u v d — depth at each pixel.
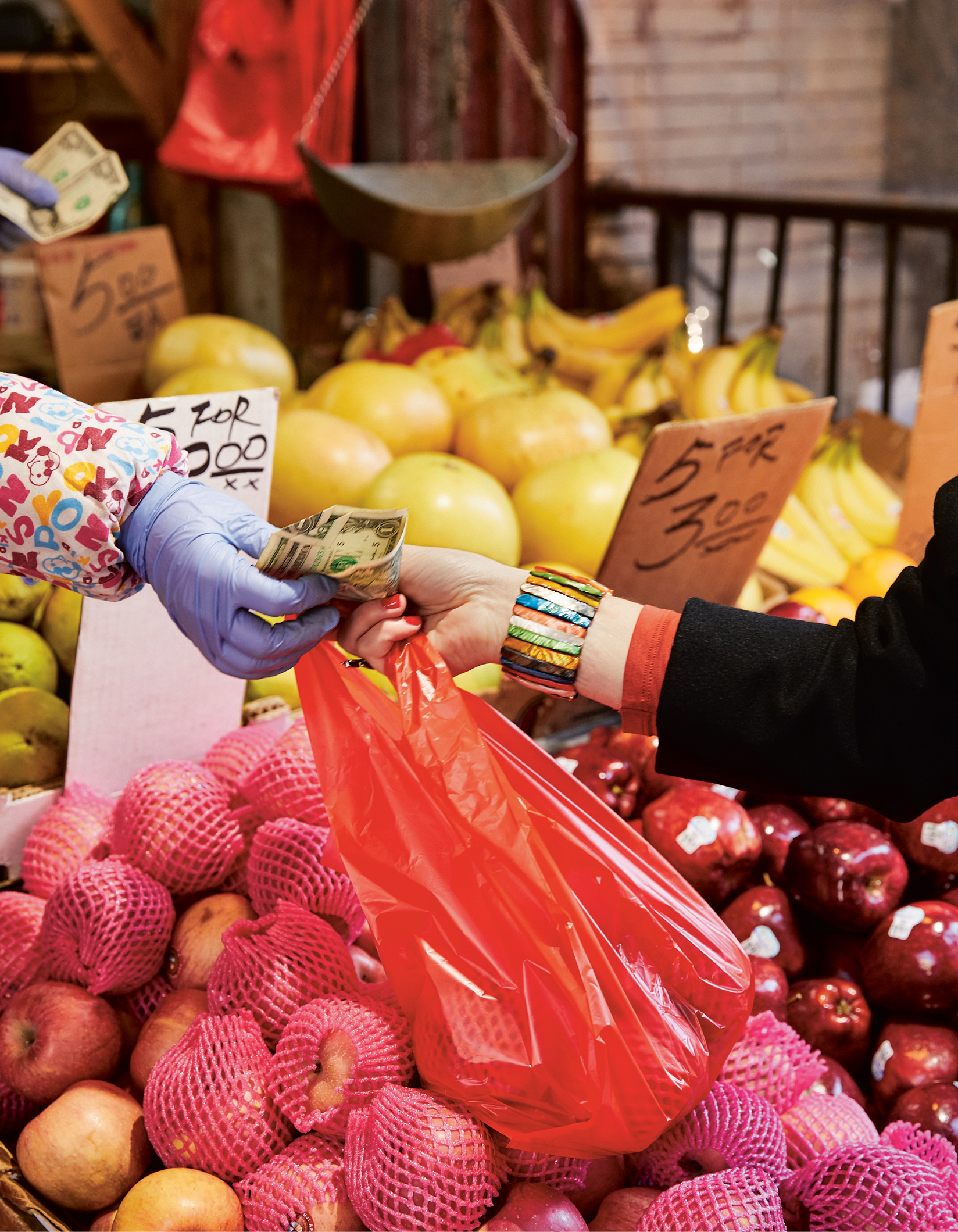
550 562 1.63
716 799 1.14
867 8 3.97
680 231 3.40
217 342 1.98
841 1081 1.03
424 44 2.82
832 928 1.16
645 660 0.85
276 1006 0.92
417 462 1.53
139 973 1.01
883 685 0.77
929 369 1.60
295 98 2.21
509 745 0.92
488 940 0.81
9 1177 0.91
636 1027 0.80
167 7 2.39
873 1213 0.81
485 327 2.32
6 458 0.80
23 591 1.31
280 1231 0.83
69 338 2.00
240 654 0.82
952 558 0.74
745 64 3.79
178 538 0.81
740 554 1.52
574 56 3.17
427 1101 0.80
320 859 0.98
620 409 2.24
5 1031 0.98
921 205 2.86
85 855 1.13
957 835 1.13
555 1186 0.86
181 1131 0.86
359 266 2.87
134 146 2.99
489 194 2.51
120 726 1.20
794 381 4.34
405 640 0.89
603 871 0.86
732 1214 0.78
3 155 1.41
